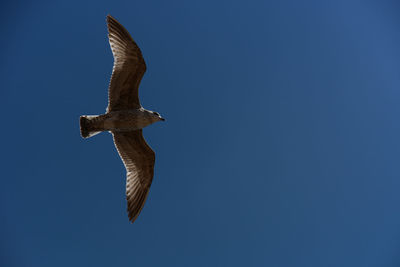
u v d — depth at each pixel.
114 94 11.39
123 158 12.45
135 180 12.57
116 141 12.28
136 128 11.83
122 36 11.07
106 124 11.31
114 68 11.16
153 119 11.91
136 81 11.32
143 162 12.60
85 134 11.22
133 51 10.96
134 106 11.68
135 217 12.15
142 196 12.58
